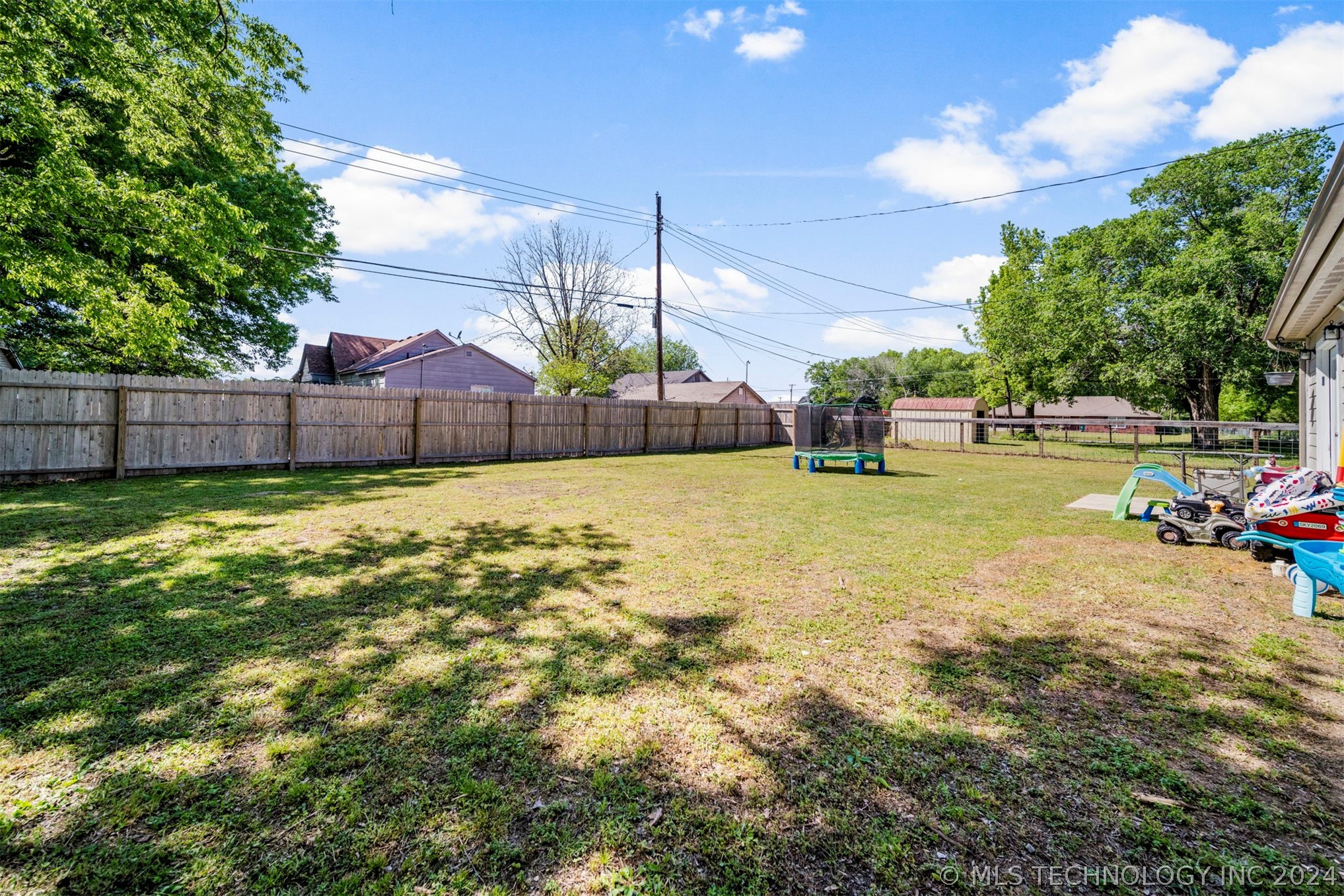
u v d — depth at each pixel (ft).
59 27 25.14
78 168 25.54
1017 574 14.92
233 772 6.49
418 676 8.95
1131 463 49.67
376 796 6.14
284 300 57.62
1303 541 14.21
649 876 5.14
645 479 34.35
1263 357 65.16
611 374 104.99
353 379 89.25
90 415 28.78
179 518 19.66
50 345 44.80
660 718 7.83
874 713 8.04
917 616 11.84
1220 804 6.14
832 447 40.81
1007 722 7.82
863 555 16.65
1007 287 111.14
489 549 16.80
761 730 7.59
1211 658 9.90
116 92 27.99
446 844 5.47
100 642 9.90
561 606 12.22
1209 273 65.62
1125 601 12.84
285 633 10.53
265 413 34.68
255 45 33.83
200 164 41.50
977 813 6.01
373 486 29.19
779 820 5.88
